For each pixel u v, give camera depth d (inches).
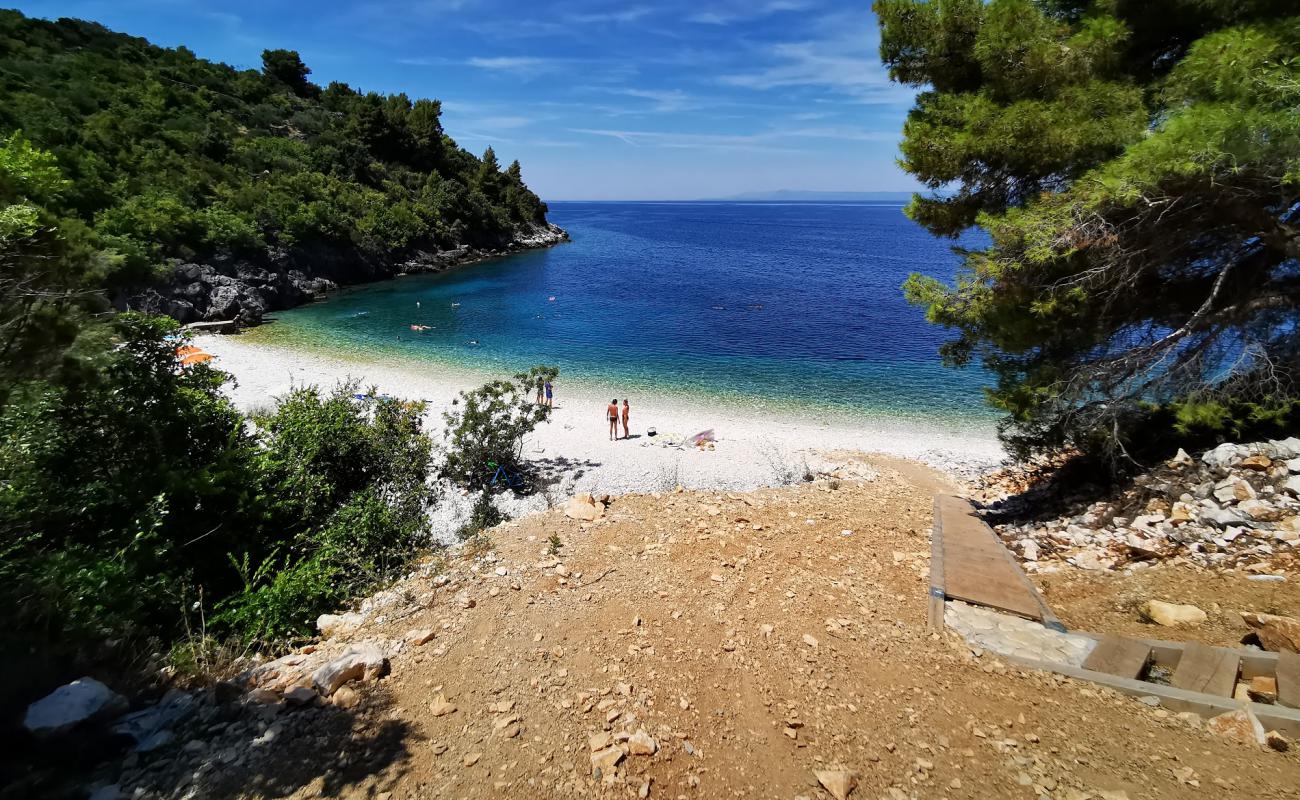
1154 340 399.5
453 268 2896.2
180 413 402.0
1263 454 339.9
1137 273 347.9
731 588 308.8
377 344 1432.1
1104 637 246.1
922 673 231.1
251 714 213.8
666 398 1071.0
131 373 365.7
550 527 415.2
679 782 179.0
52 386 290.4
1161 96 343.0
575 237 4835.1
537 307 1931.6
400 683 232.8
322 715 212.4
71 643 239.3
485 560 360.2
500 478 656.4
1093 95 348.2
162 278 1514.5
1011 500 490.6
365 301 2020.2
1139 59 375.2
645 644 255.3
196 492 363.9
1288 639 217.9
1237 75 290.7
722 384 1158.3
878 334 1573.6
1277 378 350.9
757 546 370.9
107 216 1574.8
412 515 476.1
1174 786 165.5
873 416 971.3
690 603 292.0
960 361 461.1
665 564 341.7
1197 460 370.6
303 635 301.7
